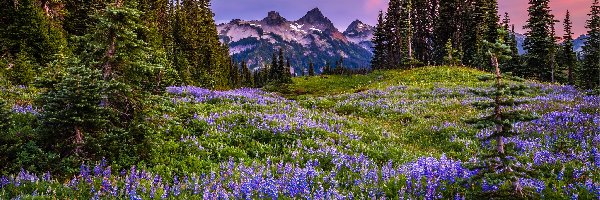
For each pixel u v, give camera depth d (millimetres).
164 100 13336
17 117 14117
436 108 27250
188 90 28266
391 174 11055
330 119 20672
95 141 10570
